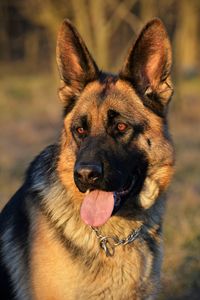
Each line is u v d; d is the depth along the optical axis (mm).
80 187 4398
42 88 29547
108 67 23188
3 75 35844
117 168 4539
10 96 27500
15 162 13781
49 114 22734
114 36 34406
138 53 4781
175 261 6938
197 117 21812
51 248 4461
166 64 4781
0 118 22109
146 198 4746
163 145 4730
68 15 23188
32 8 23844
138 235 4703
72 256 4453
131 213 4734
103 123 4664
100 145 4543
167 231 7820
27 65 39531
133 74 4789
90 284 4500
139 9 28359
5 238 4895
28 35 38750
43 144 16828
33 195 4773
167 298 6398
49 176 4773
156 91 4801
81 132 4703
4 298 4867
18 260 4695
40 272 4484
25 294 4621
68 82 4934
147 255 4707
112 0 23953
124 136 4652
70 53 4910
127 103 4711
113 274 4559
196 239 7590
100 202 4555
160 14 23422
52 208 4594
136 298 4695
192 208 9219
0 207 8961
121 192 4637
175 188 10625
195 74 35844
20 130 19453
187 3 27953
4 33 39250
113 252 4566
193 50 42094
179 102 22703
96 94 4785
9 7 36812
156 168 4734
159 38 4816
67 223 4547
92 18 23141
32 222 4664
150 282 4742
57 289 4449
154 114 4762
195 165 13016
